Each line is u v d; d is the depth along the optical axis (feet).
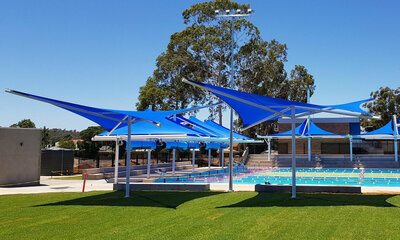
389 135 108.58
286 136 117.39
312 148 145.48
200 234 25.93
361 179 79.87
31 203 42.63
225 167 133.90
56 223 30.55
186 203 40.63
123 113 47.47
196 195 47.62
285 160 131.34
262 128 201.26
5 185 66.95
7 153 67.77
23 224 30.30
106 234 26.45
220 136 87.45
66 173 98.68
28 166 70.64
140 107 146.92
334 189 48.26
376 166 118.73
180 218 31.89
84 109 46.39
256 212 33.99
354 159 126.82
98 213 35.06
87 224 29.99
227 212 34.27
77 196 48.75
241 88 154.81
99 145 169.27
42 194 52.01
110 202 42.29
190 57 148.56
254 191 51.39
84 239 25.11
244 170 117.60
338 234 25.18
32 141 71.77
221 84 154.92
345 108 46.93
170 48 150.00
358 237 24.29
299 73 196.13
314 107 45.27
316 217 31.01
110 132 61.77
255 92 157.38
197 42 141.18
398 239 23.66
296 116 50.88
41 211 36.65
